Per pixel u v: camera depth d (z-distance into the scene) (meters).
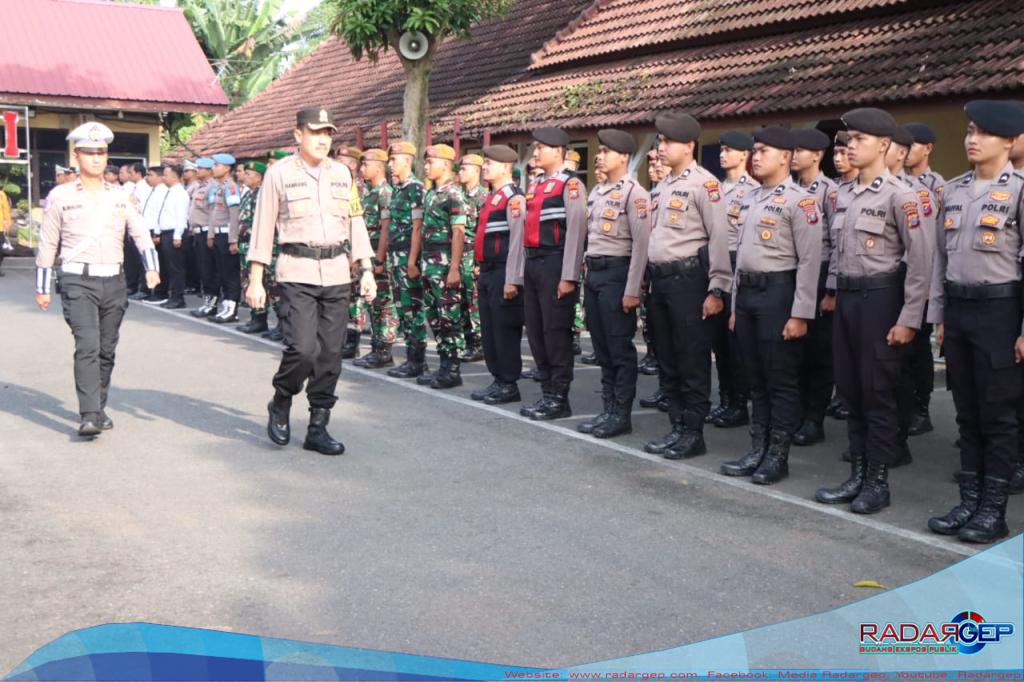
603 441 6.63
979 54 9.73
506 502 5.29
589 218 6.75
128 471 5.79
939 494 5.54
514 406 7.68
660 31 14.29
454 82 17.97
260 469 5.87
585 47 15.38
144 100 22.23
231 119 25.67
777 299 5.65
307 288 6.09
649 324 6.38
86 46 22.75
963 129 11.40
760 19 12.84
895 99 9.85
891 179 5.11
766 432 5.89
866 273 5.16
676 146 6.13
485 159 7.77
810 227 5.53
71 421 7.00
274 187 6.09
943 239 4.96
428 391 8.22
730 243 7.26
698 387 6.23
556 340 7.15
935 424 7.27
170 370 8.97
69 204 6.47
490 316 7.75
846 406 5.39
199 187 12.70
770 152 5.68
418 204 8.53
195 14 30.47
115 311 6.65
